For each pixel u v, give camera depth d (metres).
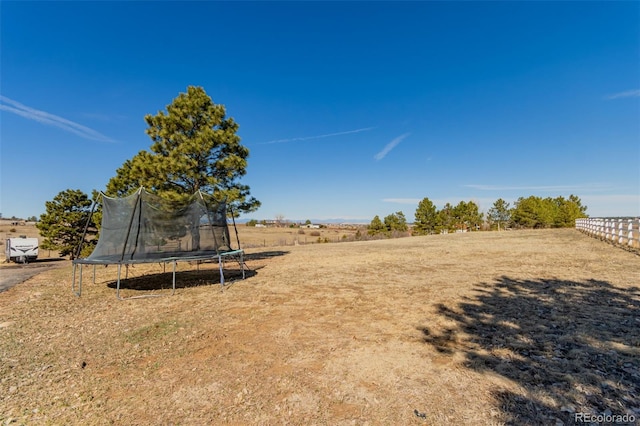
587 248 13.84
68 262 19.33
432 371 3.36
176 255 7.88
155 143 11.58
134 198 8.03
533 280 7.66
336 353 3.88
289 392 3.04
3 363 3.75
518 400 2.79
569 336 4.15
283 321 5.16
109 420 2.66
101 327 5.00
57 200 25.36
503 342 4.04
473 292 6.70
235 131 12.88
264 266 11.64
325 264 11.74
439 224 42.06
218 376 3.38
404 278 8.55
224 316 5.49
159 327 4.95
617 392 2.87
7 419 2.67
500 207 45.62
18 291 7.75
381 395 2.95
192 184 11.91
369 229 44.47
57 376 3.43
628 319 4.74
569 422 2.48
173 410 2.80
